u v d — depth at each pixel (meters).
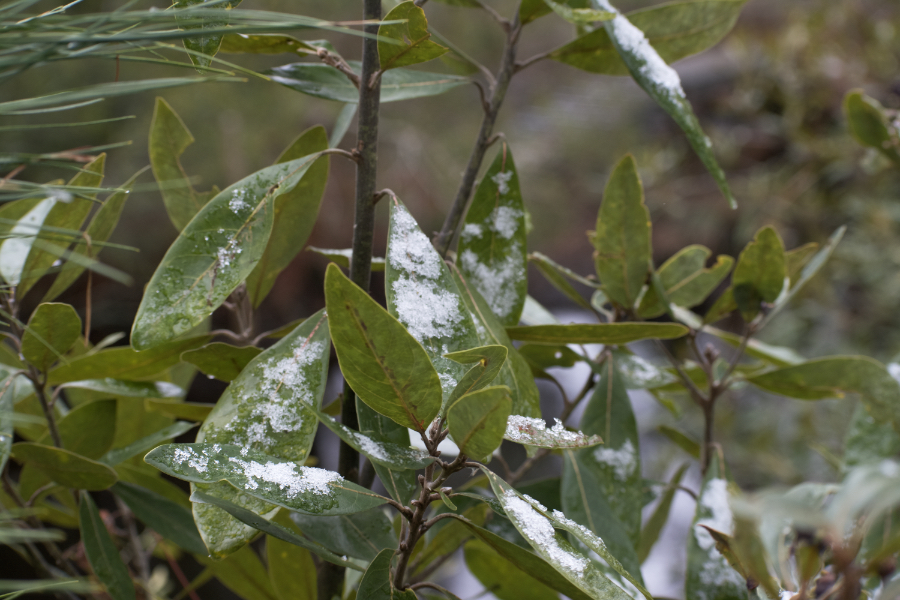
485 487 1.06
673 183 3.89
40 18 0.88
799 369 1.06
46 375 1.01
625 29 1.00
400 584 0.93
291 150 1.02
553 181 5.82
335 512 0.90
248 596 1.07
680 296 1.12
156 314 0.92
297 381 0.94
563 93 6.33
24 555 1.05
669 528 2.86
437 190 5.30
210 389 3.50
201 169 4.39
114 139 4.00
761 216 3.15
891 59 2.67
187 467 0.89
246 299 1.07
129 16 0.88
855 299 2.71
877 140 1.16
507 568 1.06
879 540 1.01
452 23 5.45
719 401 2.72
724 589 1.01
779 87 2.99
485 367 0.89
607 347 1.08
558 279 1.09
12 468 2.02
